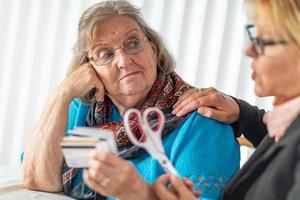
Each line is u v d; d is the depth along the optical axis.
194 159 1.10
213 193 1.05
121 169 0.74
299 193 0.66
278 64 0.73
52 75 1.97
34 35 1.95
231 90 1.89
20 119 2.01
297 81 0.74
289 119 0.77
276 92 0.77
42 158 1.29
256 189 0.80
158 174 1.14
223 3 1.85
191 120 1.16
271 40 0.73
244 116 1.22
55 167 1.30
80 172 1.29
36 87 1.98
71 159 0.77
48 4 1.93
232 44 1.87
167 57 1.31
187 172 1.09
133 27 1.22
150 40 1.29
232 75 1.88
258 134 1.27
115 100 1.30
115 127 1.29
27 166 1.32
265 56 0.74
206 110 1.16
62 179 1.31
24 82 1.99
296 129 0.75
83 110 1.38
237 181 0.89
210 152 1.11
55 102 1.31
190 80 1.90
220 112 1.17
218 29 1.87
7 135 2.02
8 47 1.97
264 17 0.72
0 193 1.25
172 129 1.17
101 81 1.28
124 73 1.21
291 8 0.69
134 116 1.24
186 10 1.88
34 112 2.00
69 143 0.76
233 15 1.86
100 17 1.22
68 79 1.31
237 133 1.23
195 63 1.89
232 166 1.11
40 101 1.99
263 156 0.82
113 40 1.21
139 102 1.27
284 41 0.72
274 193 0.75
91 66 1.30
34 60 1.97
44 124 1.31
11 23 1.96
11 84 1.99
